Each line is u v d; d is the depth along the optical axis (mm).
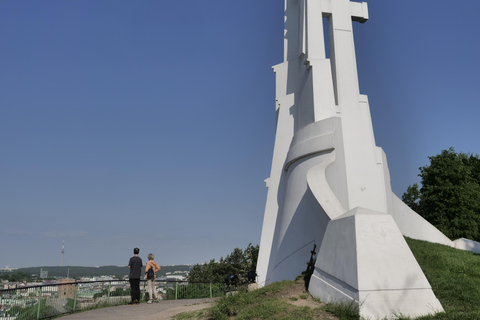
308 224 16062
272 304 9102
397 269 8375
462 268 11648
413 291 8250
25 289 11156
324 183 14953
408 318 7844
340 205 13844
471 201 26625
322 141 17391
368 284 8188
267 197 22281
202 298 18688
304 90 20047
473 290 9617
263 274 21188
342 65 19062
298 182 17953
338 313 8180
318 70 19031
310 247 15500
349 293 8438
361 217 8898
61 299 12625
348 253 8750
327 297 9188
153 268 15234
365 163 16984
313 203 14445
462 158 31047
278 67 24844
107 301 14773
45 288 11945
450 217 27109
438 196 27516
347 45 19484
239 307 9664
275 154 22531
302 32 20562
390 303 8078
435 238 18469
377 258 8422
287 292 10234
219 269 42906
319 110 18500
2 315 10188
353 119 17828
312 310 8594
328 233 9852
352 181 16516
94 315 11656
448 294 9453
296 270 15828
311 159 17766
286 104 22938
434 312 8102
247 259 41406
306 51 19984
